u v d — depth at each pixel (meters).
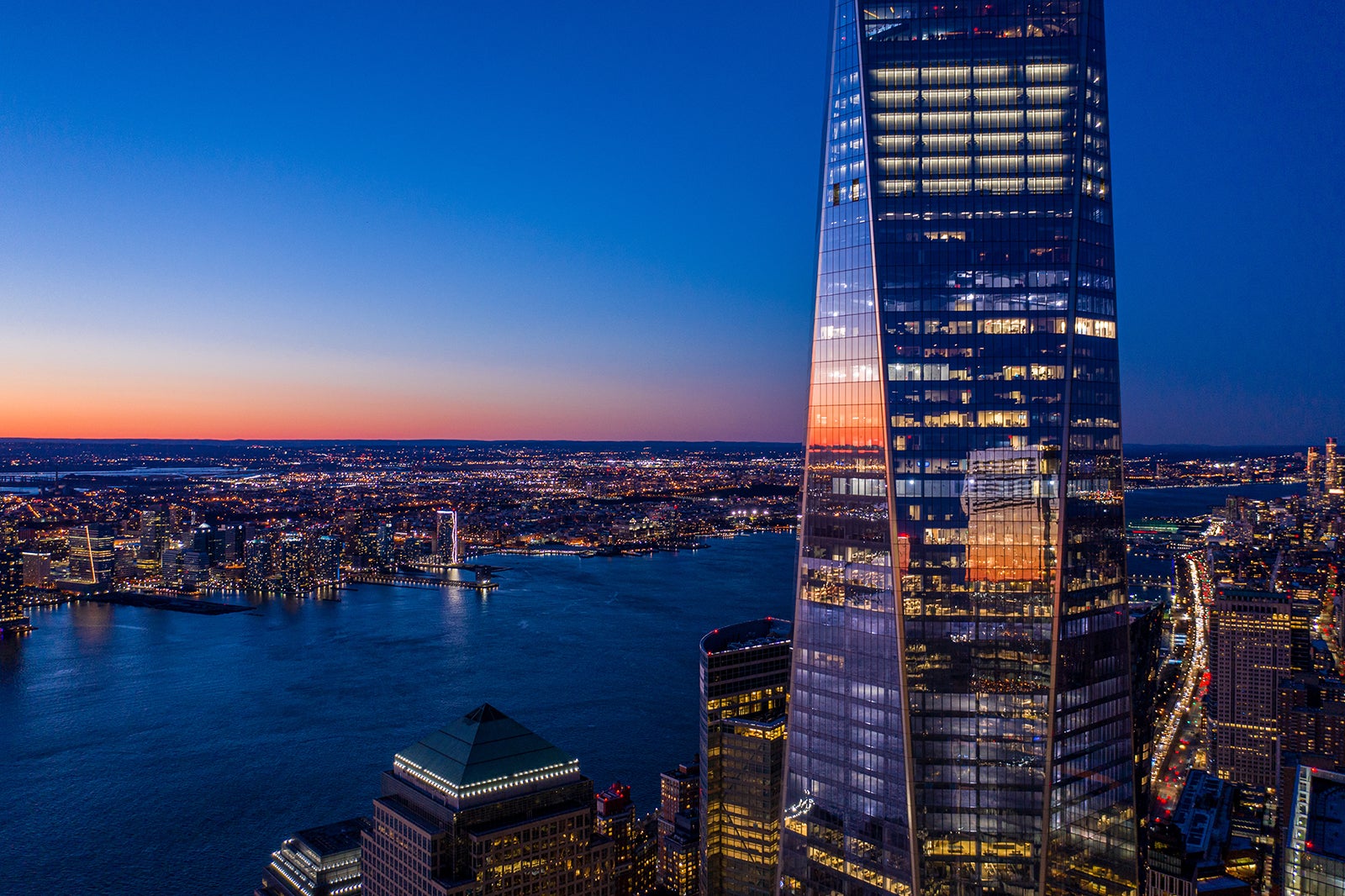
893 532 157.25
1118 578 161.75
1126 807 161.25
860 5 166.38
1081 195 159.62
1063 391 156.38
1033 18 163.25
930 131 163.00
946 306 159.50
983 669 154.75
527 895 196.25
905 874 154.38
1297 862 156.12
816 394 168.38
